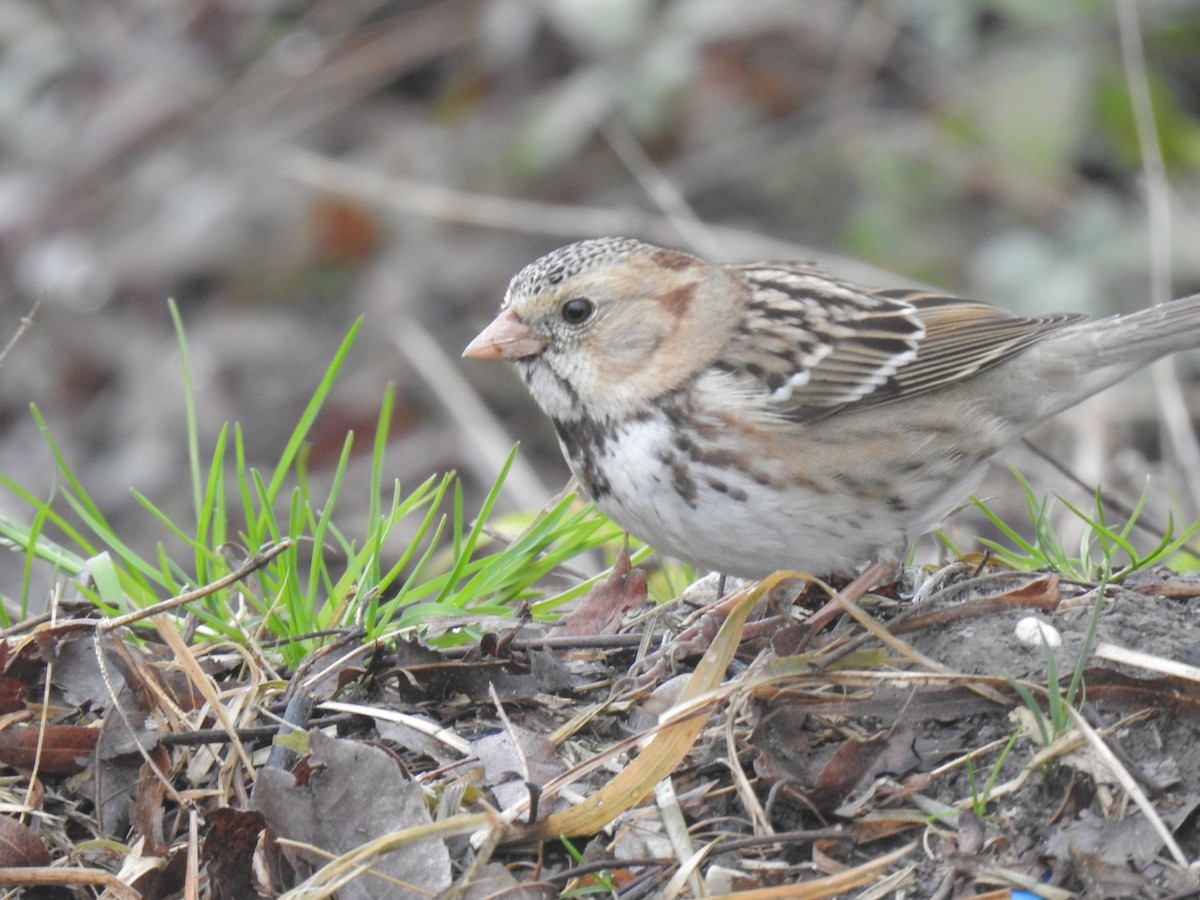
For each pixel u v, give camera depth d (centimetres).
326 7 2080
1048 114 1728
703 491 861
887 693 757
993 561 899
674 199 1599
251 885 708
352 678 823
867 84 1852
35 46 2136
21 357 1856
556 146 1809
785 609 856
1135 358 935
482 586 907
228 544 930
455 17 2023
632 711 809
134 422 1762
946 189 1747
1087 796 707
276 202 1909
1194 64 1802
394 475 1617
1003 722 746
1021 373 937
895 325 916
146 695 784
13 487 889
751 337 883
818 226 1783
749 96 1872
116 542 909
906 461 891
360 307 1831
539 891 683
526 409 1698
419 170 1891
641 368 874
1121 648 752
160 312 1878
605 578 931
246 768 771
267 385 1777
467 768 762
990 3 1792
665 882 700
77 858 730
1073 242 1681
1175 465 1374
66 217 1969
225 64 2089
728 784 750
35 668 808
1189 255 1639
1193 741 721
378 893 691
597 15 1830
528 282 895
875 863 666
